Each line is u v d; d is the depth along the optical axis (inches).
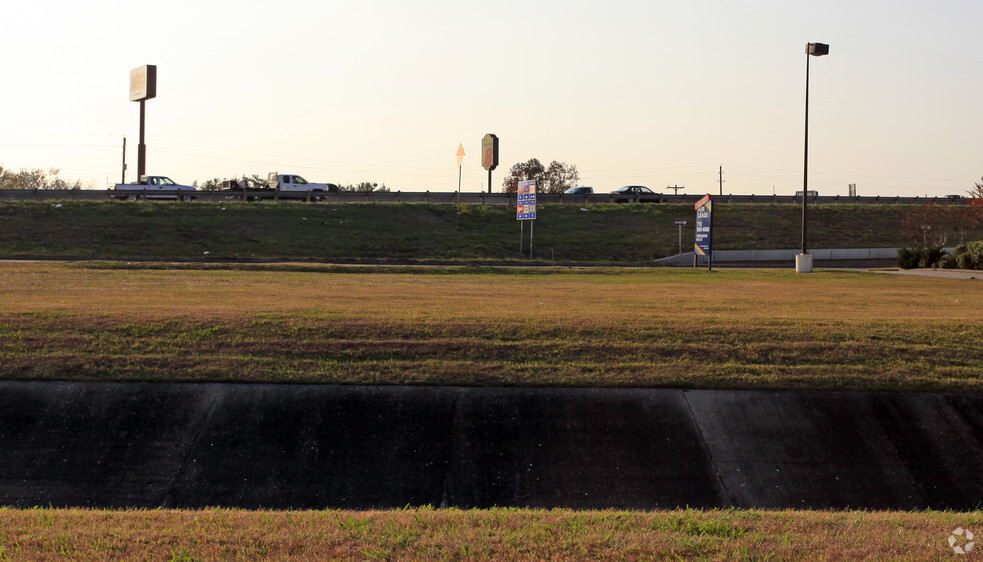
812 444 379.6
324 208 2138.3
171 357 457.4
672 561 193.3
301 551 201.8
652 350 494.3
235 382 422.0
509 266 1496.1
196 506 328.8
